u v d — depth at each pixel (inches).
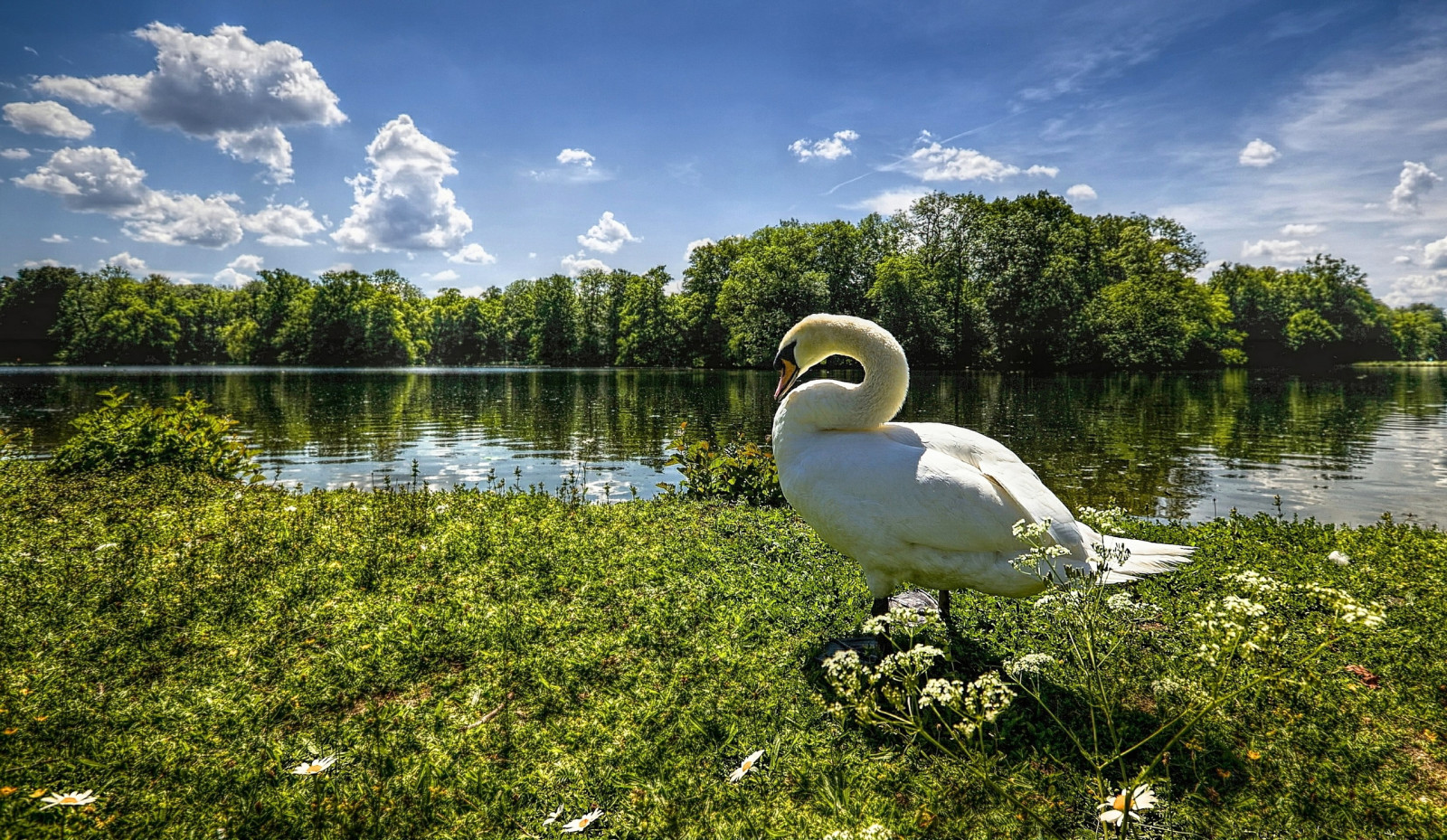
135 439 390.6
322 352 4173.2
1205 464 649.0
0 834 108.6
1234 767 132.0
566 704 149.8
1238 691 108.0
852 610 200.1
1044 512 147.4
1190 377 2375.7
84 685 150.5
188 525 267.9
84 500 303.0
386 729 140.9
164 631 176.2
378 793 122.0
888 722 139.3
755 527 279.6
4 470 364.2
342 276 4284.0
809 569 235.9
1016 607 205.9
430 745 135.7
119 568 212.7
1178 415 1101.7
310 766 124.8
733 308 3282.5
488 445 733.9
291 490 454.0
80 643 168.1
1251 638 104.4
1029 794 124.4
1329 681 154.3
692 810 119.8
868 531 154.8
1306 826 115.6
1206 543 257.0
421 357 4881.9
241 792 121.9
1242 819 118.1
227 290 5359.3
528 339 4761.3
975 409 1194.0
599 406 1250.0
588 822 114.3
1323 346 4092.0
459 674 162.1
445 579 216.4
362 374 2753.4
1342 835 113.8
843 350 181.5
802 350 190.1
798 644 177.8
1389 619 184.1
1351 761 131.2
